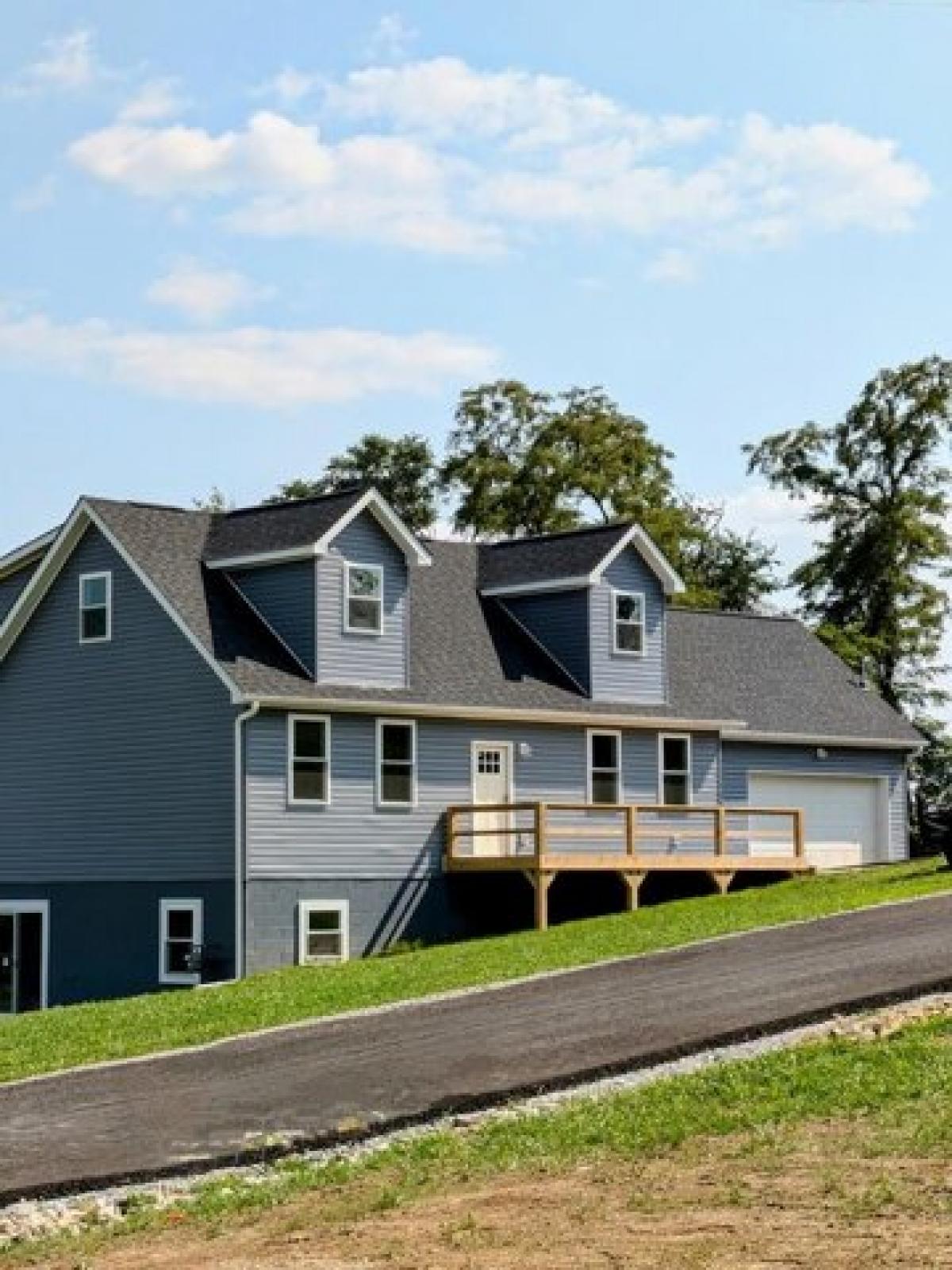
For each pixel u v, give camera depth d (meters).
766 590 71.12
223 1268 11.73
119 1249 12.81
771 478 64.94
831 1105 15.17
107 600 36.84
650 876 40.09
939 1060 16.50
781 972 23.28
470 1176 14.03
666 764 41.88
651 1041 19.59
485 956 28.59
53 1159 16.34
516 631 41.50
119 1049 22.20
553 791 39.50
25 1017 27.12
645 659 41.72
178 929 35.25
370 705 36.06
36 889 37.56
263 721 34.84
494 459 66.25
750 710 45.12
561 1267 10.83
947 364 62.78
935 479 63.28
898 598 63.41
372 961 31.16
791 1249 10.80
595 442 65.25
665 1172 13.41
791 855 45.22
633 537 41.41
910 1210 11.57
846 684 49.47
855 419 63.72
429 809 37.34
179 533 37.59
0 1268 12.55
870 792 47.75
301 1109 17.81
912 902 29.91
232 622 36.12
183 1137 16.94
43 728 37.66
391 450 72.56
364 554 36.88
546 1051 19.64
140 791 36.03
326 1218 13.09
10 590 40.59
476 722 38.34
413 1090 18.28
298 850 35.12
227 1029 23.00
